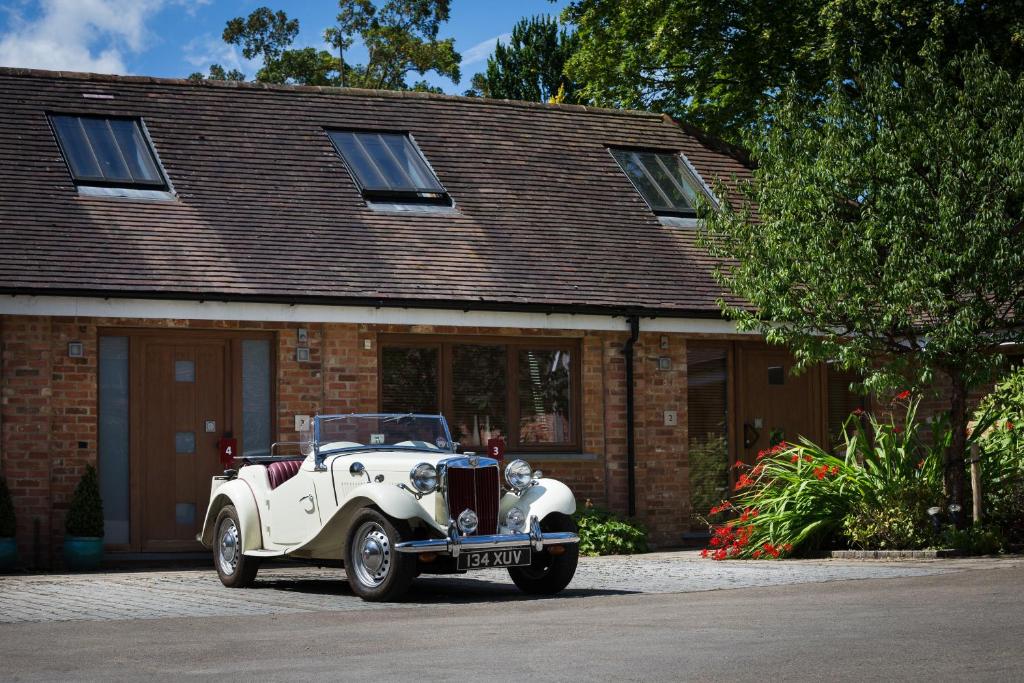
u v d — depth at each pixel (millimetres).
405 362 16844
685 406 18125
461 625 8570
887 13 20375
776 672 6176
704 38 24219
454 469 10844
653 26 24984
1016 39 20188
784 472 15156
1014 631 7391
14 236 15258
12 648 7668
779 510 14414
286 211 17188
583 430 17578
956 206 13828
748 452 18656
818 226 14898
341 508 10984
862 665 6312
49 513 14945
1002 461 15133
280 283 15781
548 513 11141
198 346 15953
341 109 19625
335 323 16250
